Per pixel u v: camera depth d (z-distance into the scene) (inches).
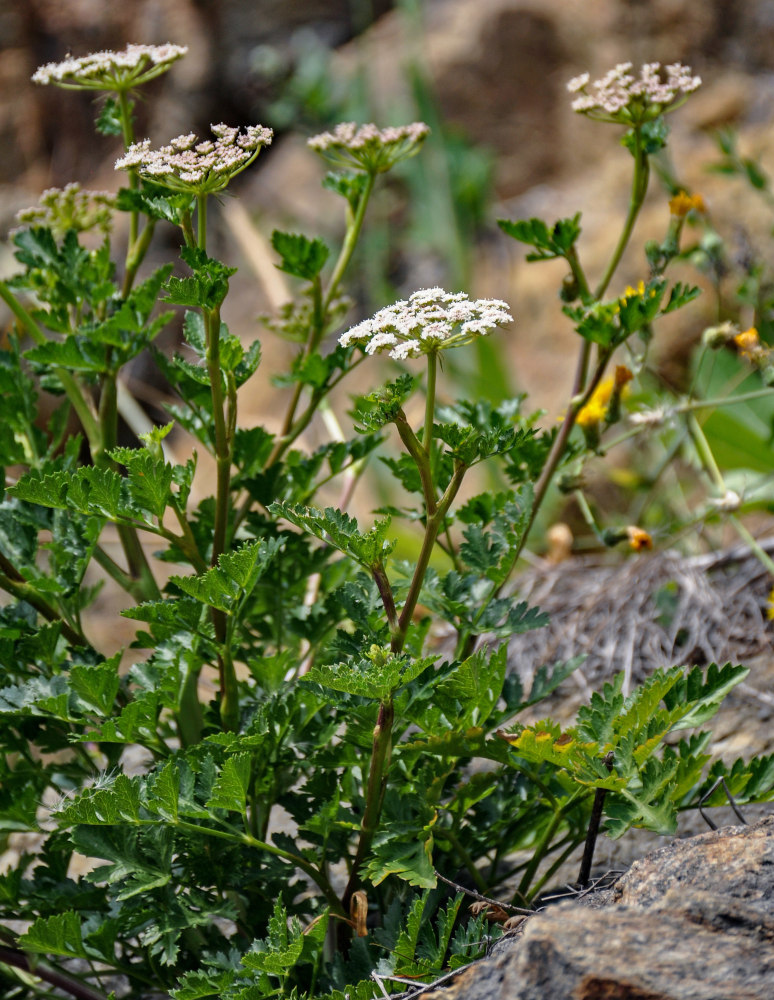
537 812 62.6
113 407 63.4
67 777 63.4
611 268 63.8
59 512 62.5
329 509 59.6
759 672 68.3
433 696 60.5
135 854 60.4
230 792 59.5
